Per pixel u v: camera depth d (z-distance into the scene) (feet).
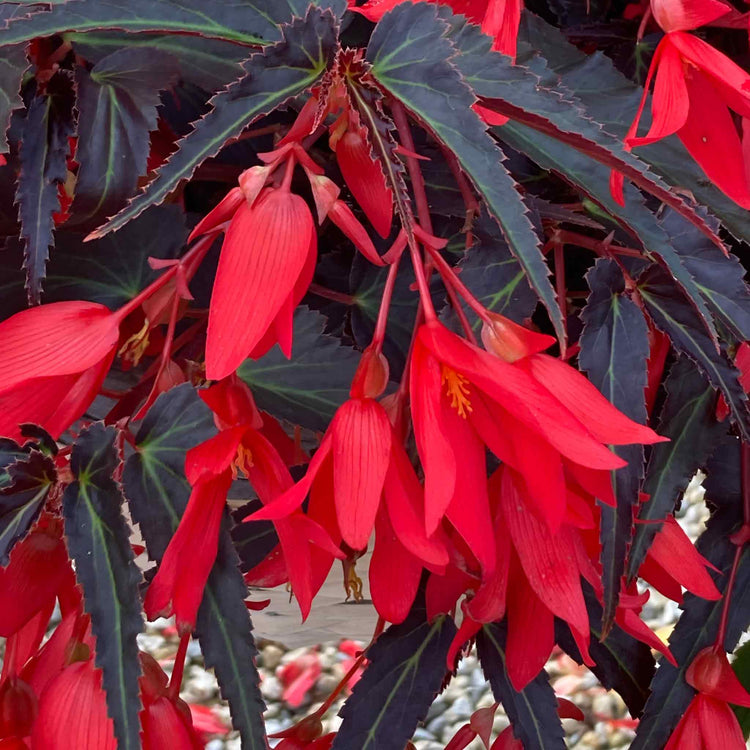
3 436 1.93
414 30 1.85
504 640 2.34
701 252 2.09
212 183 2.36
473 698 5.65
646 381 2.05
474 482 1.85
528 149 1.99
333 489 1.90
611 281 2.07
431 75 1.83
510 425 1.84
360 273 2.26
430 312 1.84
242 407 1.94
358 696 2.31
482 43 1.87
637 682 2.37
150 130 2.08
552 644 2.09
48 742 1.97
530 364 1.87
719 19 2.15
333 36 1.85
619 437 1.84
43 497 1.94
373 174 1.93
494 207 1.81
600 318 2.06
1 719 2.12
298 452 2.20
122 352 2.10
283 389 2.15
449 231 2.25
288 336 1.85
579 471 1.88
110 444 1.92
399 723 2.31
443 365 1.87
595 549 2.07
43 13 1.86
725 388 2.08
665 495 2.20
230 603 1.98
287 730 2.47
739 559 2.37
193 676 5.82
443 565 1.83
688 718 2.33
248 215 1.84
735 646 2.39
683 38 1.95
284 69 1.85
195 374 2.09
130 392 2.08
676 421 2.22
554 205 2.08
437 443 1.80
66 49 2.06
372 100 1.84
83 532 1.92
